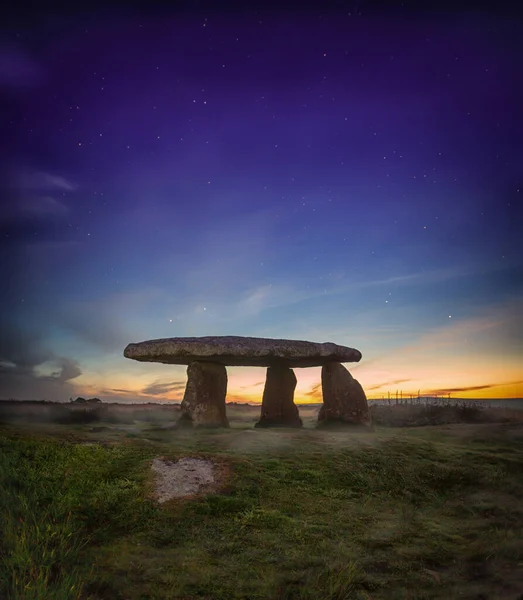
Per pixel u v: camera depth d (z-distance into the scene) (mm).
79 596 5844
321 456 11359
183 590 6215
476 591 6531
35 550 6633
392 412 21609
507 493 10477
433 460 11836
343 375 17047
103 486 9016
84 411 18516
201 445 11898
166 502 8648
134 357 16938
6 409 18375
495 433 15469
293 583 6512
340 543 7742
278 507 8891
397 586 6609
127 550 7156
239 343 16328
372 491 9984
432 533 8398
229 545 7441
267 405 17891
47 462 9844
